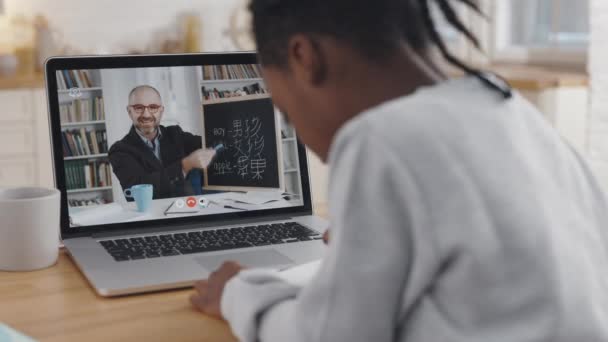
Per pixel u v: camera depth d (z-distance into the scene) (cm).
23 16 400
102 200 121
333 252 62
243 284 78
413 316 62
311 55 69
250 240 118
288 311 70
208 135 128
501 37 390
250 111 130
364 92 69
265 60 74
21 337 79
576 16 350
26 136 357
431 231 59
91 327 84
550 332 60
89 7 409
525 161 65
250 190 130
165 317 87
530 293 60
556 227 64
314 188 157
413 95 66
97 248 113
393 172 60
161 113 125
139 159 124
